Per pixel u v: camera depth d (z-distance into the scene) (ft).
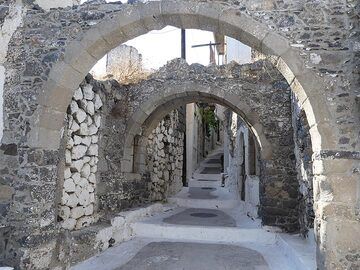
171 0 11.84
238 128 30.89
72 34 12.54
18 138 12.30
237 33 11.93
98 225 16.89
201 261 14.71
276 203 19.02
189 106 44.16
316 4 11.51
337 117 10.96
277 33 11.50
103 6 12.45
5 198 12.07
